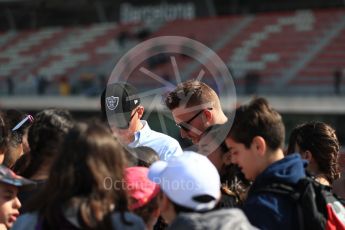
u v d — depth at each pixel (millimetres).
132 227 5695
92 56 74312
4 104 65062
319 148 7945
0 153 8336
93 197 5508
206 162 6008
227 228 5422
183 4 84562
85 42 80000
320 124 8148
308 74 56844
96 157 5551
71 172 5516
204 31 74000
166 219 6438
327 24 66562
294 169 6336
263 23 71812
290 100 49688
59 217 5453
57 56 77500
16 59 80250
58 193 5516
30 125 8328
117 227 5582
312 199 6246
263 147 6410
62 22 100062
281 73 58344
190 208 5824
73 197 5504
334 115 48219
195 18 79312
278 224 6102
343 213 6875
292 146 8258
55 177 5566
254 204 6207
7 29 101438
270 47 65125
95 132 5660
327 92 52094
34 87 67250
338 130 47844
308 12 70688
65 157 5594
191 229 5418
